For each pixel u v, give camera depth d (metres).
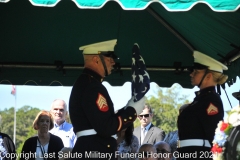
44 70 14.95
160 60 14.67
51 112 14.63
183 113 10.70
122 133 12.58
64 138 14.45
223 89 13.25
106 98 9.98
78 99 9.98
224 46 12.94
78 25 13.75
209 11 11.12
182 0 8.96
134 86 10.15
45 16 13.41
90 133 9.91
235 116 8.54
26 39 14.08
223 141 8.52
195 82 11.01
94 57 10.22
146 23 13.62
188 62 14.67
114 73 15.04
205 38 12.94
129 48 14.45
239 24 11.32
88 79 10.07
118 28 13.84
